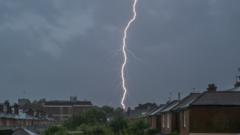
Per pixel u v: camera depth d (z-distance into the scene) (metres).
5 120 78.00
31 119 103.06
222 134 42.41
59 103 182.00
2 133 54.72
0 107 83.06
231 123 42.44
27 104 147.88
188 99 52.53
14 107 92.94
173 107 54.62
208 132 42.56
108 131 69.56
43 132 68.12
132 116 107.44
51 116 167.12
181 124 48.72
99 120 82.81
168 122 57.62
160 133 61.66
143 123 71.12
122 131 69.75
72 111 178.88
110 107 93.81
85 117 82.25
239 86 54.72
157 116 68.25
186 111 45.19
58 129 69.38
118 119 72.25
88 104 181.25
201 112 42.84
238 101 43.12
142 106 119.44
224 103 42.69
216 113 42.72
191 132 42.69
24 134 46.19
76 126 77.31
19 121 89.62
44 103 181.62
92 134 68.94
